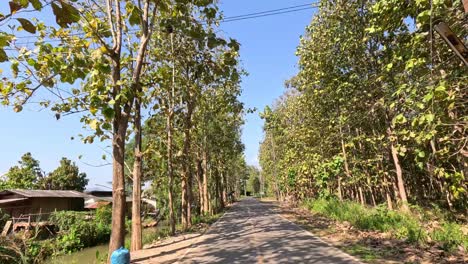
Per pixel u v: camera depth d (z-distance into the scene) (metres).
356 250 12.21
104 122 9.91
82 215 29.86
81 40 9.54
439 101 7.45
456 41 4.61
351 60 17.67
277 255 12.39
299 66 20.73
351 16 16.77
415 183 25.23
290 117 34.56
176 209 36.28
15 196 35.25
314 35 18.64
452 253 10.30
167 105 21.39
